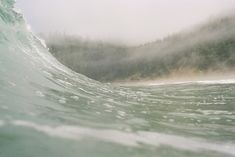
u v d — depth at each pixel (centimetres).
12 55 1358
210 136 879
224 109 1580
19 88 923
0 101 729
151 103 1490
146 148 620
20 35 1827
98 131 670
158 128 859
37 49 2017
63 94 1095
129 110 1112
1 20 1702
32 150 508
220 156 673
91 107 970
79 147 552
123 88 2264
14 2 2047
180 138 775
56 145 541
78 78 1925
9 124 587
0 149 493
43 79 1244
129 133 711
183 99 1961
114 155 549
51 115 720
